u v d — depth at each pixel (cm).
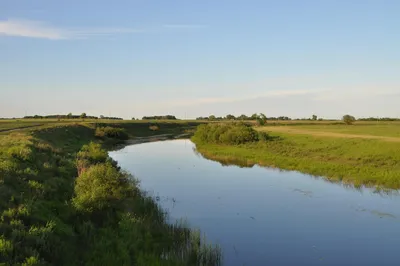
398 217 2255
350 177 3412
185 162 4931
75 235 1568
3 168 2050
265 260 1617
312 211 2394
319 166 3994
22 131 5447
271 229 2036
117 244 1536
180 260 1482
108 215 1852
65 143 5456
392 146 4716
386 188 3028
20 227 1373
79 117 16938
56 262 1277
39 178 2191
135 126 12356
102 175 2322
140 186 3098
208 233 1956
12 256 1181
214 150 6216
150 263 1393
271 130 9556
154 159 5284
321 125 12681
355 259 1641
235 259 1620
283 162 4491
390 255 1681
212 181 3456
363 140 5566
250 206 2514
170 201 2633
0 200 1568
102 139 8238
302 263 1595
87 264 1317
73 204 1869
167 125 14162
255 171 4088
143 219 1891
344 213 2347
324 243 1825
